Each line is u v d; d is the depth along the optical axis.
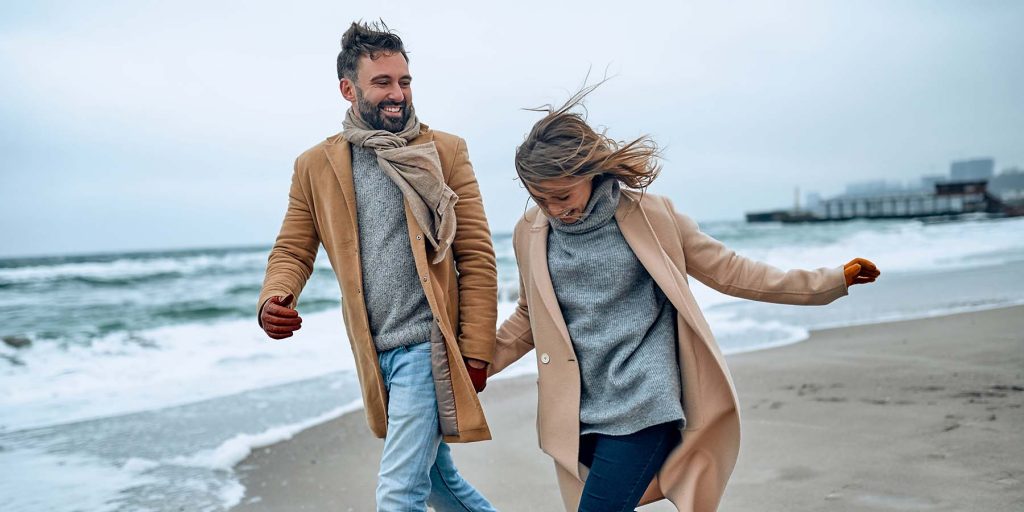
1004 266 13.86
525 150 2.02
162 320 12.51
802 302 2.12
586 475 2.22
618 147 2.10
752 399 4.77
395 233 2.31
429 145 2.29
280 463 4.09
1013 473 3.14
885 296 10.23
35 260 35.88
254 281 19.52
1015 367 5.13
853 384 4.97
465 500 2.54
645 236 2.12
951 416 4.05
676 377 2.09
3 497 3.62
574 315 2.18
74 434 4.83
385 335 2.29
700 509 2.15
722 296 11.22
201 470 3.99
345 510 3.39
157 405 5.66
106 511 3.43
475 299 2.32
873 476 3.24
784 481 3.27
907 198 67.56
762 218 78.69
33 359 7.95
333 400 5.61
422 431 2.22
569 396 2.16
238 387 6.24
